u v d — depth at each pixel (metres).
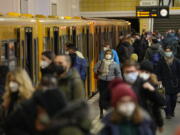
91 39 26.33
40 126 9.07
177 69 20.58
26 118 9.31
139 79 11.70
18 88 10.90
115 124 9.23
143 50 35.56
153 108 12.09
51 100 8.78
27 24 16.20
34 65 16.86
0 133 10.98
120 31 40.50
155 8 46.44
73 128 7.86
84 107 8.09
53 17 21.72
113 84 9.95
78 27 23.39
